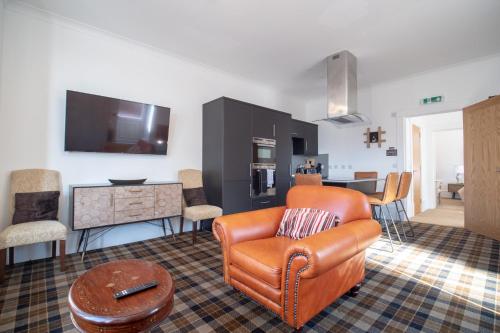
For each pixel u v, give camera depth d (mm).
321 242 1348
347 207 1924
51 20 2791
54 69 2811
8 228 2150
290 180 4746
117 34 3162
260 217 2062
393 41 3316
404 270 2354
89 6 2621
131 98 3369
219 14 2762
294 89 5352
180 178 3664
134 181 3027
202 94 4133
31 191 2557
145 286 1168
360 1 2533
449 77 4203
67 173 2871
